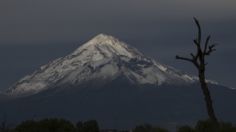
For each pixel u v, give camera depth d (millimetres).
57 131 104375
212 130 79812
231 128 79500
